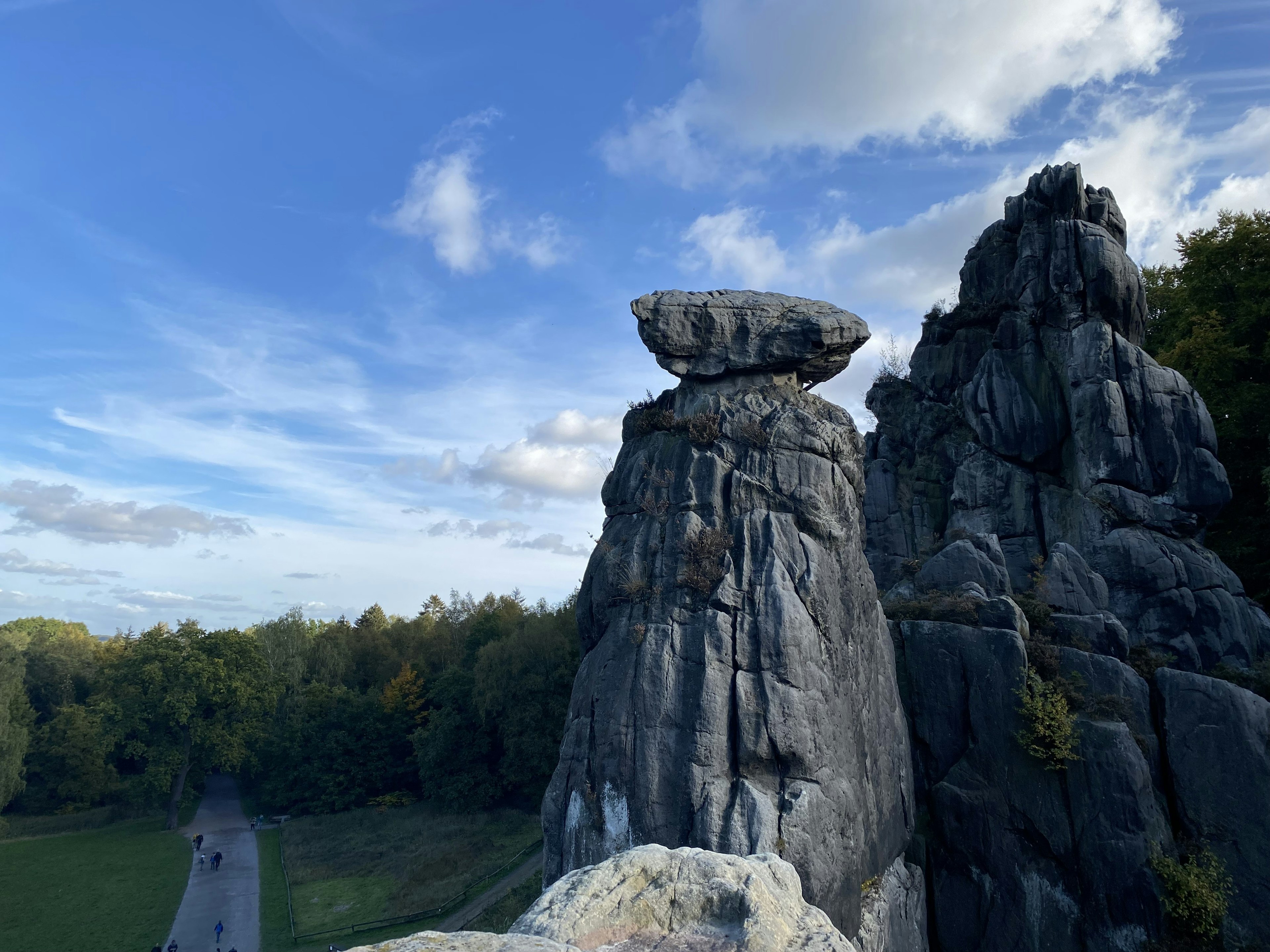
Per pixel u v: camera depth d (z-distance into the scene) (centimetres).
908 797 2503
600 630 2227
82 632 15975
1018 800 2491
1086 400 3409
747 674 1945
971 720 2620
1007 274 4012
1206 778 2467
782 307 2406
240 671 7969
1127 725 2523
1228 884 2317
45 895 5381
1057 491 3478
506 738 6375
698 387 2398
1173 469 3266
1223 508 3378
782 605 1995
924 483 4034
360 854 5828
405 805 7069
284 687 8669
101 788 7938
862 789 2102
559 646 6456
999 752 2555
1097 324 3491
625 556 2197
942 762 2634
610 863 970
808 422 2245
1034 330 3741
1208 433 3322
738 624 1998
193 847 6606
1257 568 3697
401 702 8069
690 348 2367
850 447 2353
